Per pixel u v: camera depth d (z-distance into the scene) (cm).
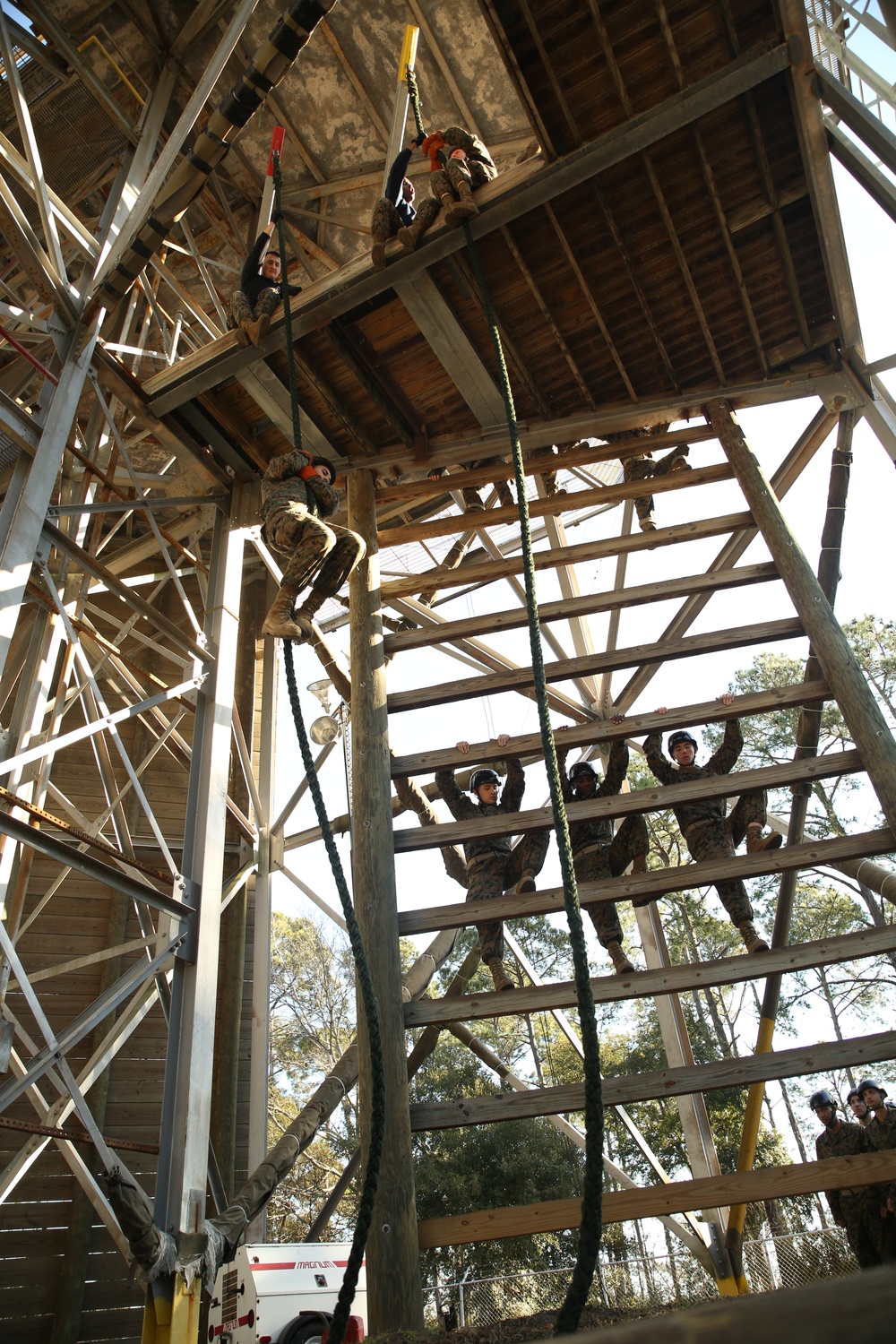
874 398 855
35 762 777
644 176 706
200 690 833
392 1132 552
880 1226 726
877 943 556
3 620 639
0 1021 644
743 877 597
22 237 761
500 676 716
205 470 909
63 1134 607
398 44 1121
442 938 975
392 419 849
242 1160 1216
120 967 1250
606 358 837
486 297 541
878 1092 743
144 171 971
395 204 750
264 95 689
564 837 311
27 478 705
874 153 664
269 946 1341
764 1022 891
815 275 805
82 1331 1064
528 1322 493
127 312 981
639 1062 2384
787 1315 50
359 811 666
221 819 789
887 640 2284
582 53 649
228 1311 950
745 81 631
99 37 1088
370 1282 512
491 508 875
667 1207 511
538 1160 1897
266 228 821
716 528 771
